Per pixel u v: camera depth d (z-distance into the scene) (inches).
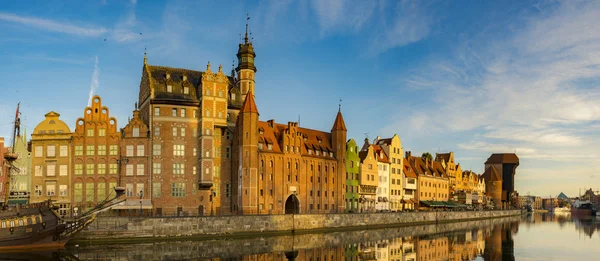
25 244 2610.7
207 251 2785.4
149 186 3668.8
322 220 3998.5
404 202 5944.9
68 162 3597.4
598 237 4131.4
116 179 3631.9
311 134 4749.0
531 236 4173.2
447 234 4188.0
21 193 3496.6
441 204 6417.3
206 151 3799.2
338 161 4771.2
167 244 2992.1
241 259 2546.8
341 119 4867.1
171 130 3774.6
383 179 5575.8
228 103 4138.8
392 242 3489.2
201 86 3858.3
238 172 3969.0
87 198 3582.7
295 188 4301.2
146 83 3895.2
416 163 6491.1
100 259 2458.2
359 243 3361.2
